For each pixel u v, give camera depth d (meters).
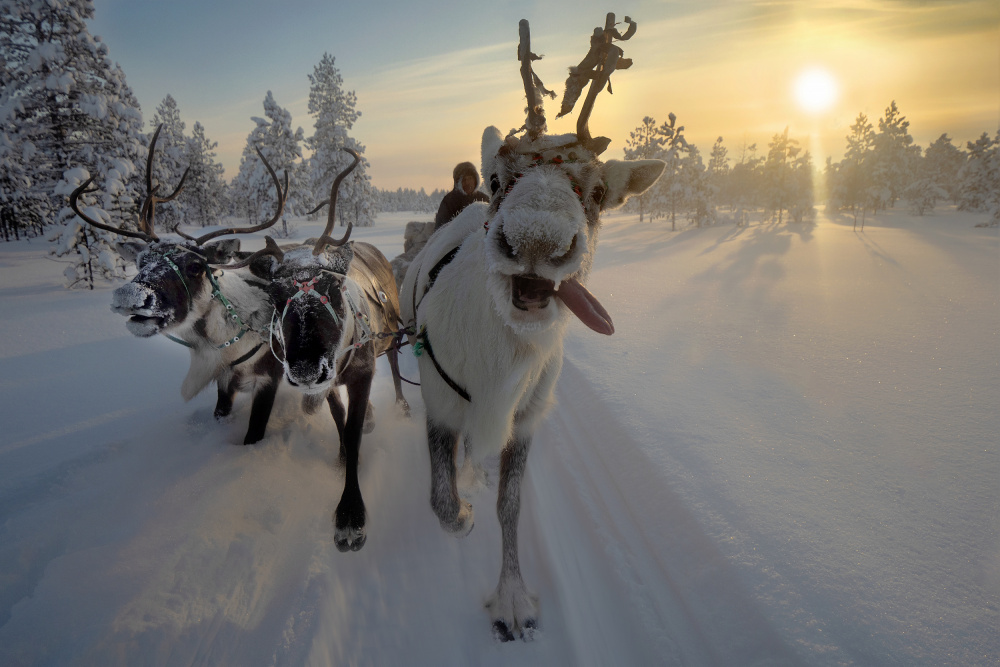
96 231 15.72
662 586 2.74
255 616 2.70
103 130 21.00
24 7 19.42
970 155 59.03
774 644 2.17
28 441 4.64
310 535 3.35
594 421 4.72
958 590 2.37
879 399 4.78
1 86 20.20
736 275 13.75
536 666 2.53
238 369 4.11
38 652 2.37
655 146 52.03
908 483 3.31
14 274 18.59
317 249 3.51
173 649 2.46
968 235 27.28
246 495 3.58
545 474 4.21
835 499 3.15
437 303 2.87
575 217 1.77
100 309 12.01
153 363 7.39
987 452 3.69
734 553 2.68
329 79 49.69
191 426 4.59
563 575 3.03
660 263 17.42
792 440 3.99
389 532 3.54
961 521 2.89
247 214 64.75
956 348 6.33
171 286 3.52
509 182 2.06
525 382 2.58
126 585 2.75
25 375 6.77
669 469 3.57
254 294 4.07
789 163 50.78
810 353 6.36
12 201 25.47
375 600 2.96
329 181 50.38
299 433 4.52
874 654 2.04
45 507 3.43
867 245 21.88
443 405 2.92
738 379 5.49
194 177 62.03
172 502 3.43
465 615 2.87
